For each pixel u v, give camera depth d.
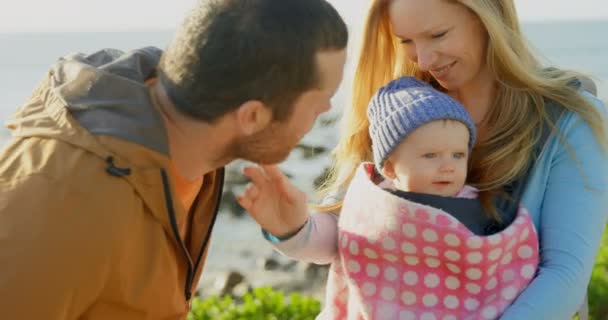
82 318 2.50
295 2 2.53
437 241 2.73
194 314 5.94
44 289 2.32
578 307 2.82
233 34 2.48
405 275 2.83
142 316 2.61
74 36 134.88
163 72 2.61
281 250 3.13
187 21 2.56
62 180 2.40
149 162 2.50
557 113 2.94
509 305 2.74
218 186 2.86
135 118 2.51
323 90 2.61
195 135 2.60
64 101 2.56
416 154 2.79
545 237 2.83
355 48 3.22
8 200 2.37
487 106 3.09
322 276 10.25
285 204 3.03
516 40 2.99
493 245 2.69
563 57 76.00
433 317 2.79
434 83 3.24
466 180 3.00
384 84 3.25
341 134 3.31
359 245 2.90
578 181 2.82
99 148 2.46
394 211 2.80
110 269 2.44
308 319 5.98
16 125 2.63
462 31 2.94
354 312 3.00
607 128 2.94
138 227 2.49
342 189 3.28
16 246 2.31
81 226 2.37
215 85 2.49
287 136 2.63
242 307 6.07
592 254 2.79
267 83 2.50
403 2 2.93
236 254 11.23
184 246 2.64
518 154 2.91
